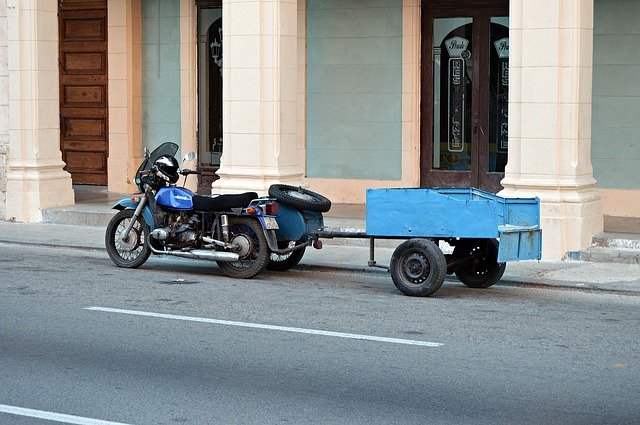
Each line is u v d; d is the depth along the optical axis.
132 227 14.87
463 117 19.73
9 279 13.84
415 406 8.35
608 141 18.38
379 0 19.97
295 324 11.25
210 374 9.24
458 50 19.64
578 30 15.38
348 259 15.74
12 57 19.64
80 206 20.00
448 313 11.93
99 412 8.16
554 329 11.16
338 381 9.05
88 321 11.27
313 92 20.64
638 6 18.05
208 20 21.73
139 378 9.09
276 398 8.54
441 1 19.61
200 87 21.91
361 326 11.17
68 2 23.11
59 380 9.02
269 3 17.34
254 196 14.13
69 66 23.25
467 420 8.01
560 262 15.39
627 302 12.84
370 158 20.33
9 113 19.75
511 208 12.84
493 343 10.46
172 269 14.91
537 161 15.64
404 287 12.95
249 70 17.47
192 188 22.02
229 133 17.70
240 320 11.42
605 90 18.34
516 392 8.75
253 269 14.09
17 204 19.70
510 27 15.75
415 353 10.02
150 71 22.17
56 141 20.02
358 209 19.56
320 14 20.45
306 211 14.22
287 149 17.66
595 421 8.01
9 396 8.55
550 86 15.48
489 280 13.53
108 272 14.53
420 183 20.08
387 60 20.03
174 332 10.80
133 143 22.23
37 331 10.79
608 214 18.41
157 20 22.02
